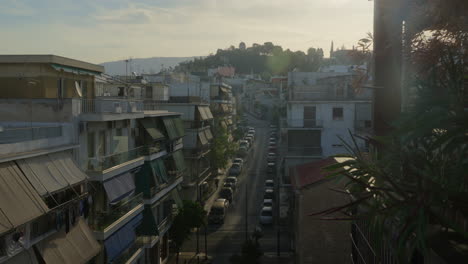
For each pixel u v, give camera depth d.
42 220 17.23
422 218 5.88
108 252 22.12
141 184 29.80
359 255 16.89
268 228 42.00
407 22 7.89
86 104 23.70
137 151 29.86
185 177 48.78
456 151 6.31
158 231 29.70
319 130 47.28
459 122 5.91
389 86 10.98
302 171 31.20
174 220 34.41
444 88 6.70
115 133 27.02
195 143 49.53
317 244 22.78
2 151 15.97
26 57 22.00
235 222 44.22
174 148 37.66
